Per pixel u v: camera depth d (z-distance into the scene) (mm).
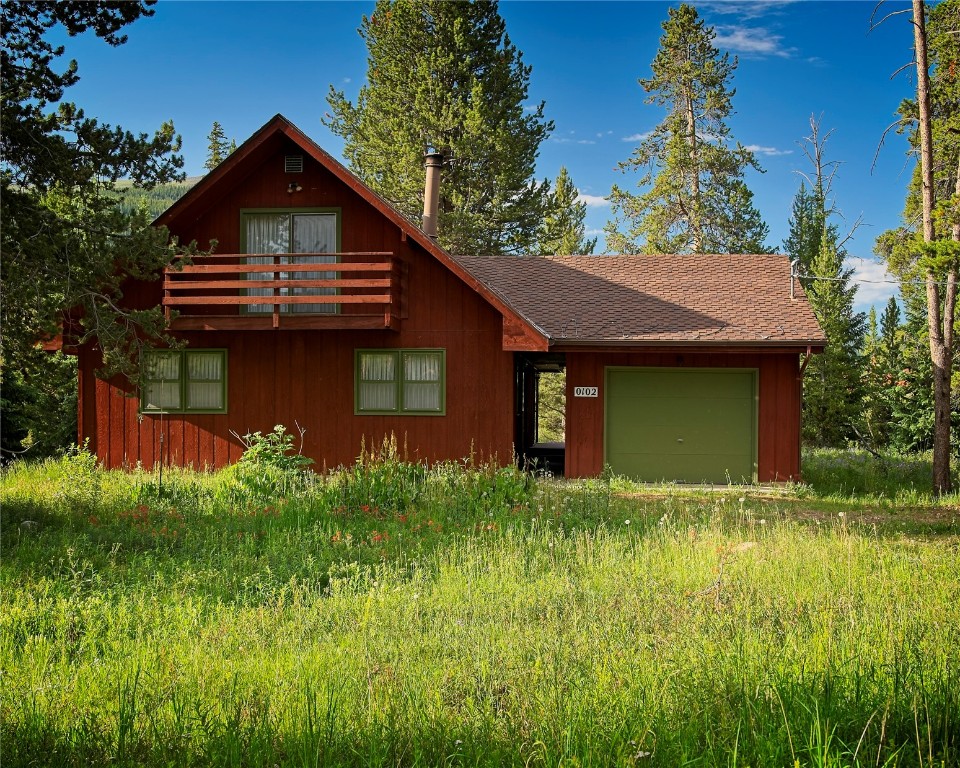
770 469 18609
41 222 12391
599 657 6012
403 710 5062
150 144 13609
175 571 9219
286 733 4797
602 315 19578
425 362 18875
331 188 19234
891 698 4766
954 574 8734
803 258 39562
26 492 14281
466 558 9734
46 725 4973
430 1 34531
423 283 18859
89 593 8414
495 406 18641
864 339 41000
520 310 19922
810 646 5914
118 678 5711
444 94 33938
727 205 37281
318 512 12367
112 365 14148
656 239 38000
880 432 29016
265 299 17906
